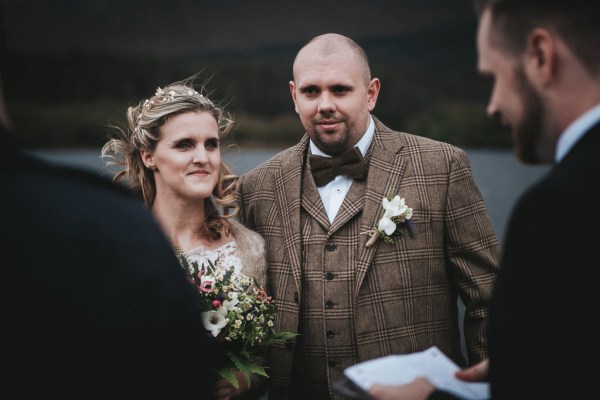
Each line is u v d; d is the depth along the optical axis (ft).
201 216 7.48
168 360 2.86
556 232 3.04
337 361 7.57
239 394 6.86
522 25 3.33
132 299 2.68
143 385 2.73
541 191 3.14
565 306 2.97
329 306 7.61
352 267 7.63
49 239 2.64
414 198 7.68
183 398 2.92
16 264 2.59
